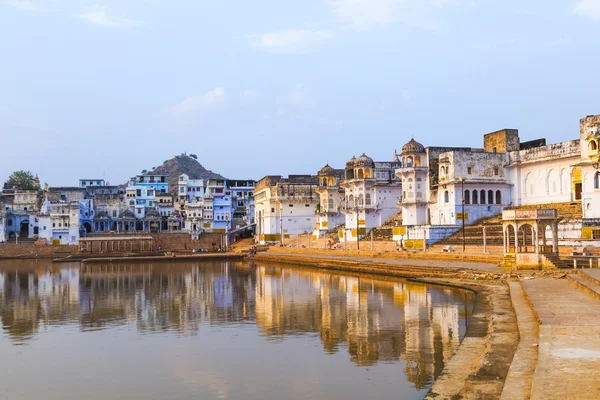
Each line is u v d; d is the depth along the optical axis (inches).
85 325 1550.2
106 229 6461.6
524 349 892.0
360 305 1739.7
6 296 2239.2
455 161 3523.6
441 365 1039.0
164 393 942.4
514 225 2148.1
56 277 3159.5
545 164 3388.3
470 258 2623.0
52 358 1178.6
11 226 5954.7
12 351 1243.2
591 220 2485.2
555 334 896.3
